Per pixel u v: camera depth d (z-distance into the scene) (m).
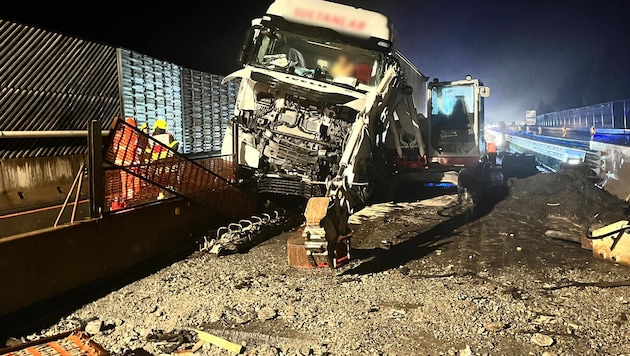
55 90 8.24
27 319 4.74
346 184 6.51
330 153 9.30
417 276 6.17
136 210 6.32
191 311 4.94
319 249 5.67
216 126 15.60
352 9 9.46
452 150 13.16
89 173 5.64
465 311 4.87
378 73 9.66
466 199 11.55
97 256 5.62
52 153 8.08
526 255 7.15
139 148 6.52
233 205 8.85
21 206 7.23
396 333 4.39
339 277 6.11
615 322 4.55
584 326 4.49
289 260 5.95
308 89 9.05
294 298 5.30
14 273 4.57
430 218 10.05
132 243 6.24
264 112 9.51
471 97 13.05
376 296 5.37
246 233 7.82
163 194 7.09
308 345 4.19
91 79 9.15
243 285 5.75
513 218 9.96
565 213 10.05
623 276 6.04
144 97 11.16
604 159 11.91
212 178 8.25
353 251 7.42
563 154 18.55
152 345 4.20
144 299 5.32
